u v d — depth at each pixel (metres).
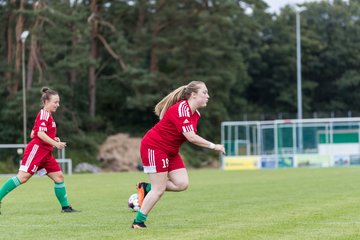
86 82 101.31
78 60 88.31
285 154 79.31
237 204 23.62
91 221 18.25
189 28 103.00
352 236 14.34
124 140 95.25
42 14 84.81
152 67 102.19
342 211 20.22
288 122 79.44
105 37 101.75
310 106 140.50
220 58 106.94
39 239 14.53
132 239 14.16
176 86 99.50
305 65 139.75
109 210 21.86
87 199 27.20
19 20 86.88
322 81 142.25
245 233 14.94
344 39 140.25
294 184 36.78
